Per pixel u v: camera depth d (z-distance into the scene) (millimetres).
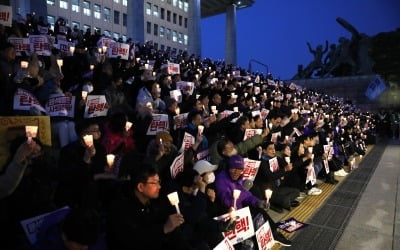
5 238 2785
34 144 2621
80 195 3221
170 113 6188
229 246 3418
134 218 2650
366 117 22078
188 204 3402
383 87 35281
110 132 4086
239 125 6145
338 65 40031
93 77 5816
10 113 4121
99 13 46219
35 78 5098
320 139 9125
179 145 5211
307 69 43094
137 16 24750
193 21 38094
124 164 3656
